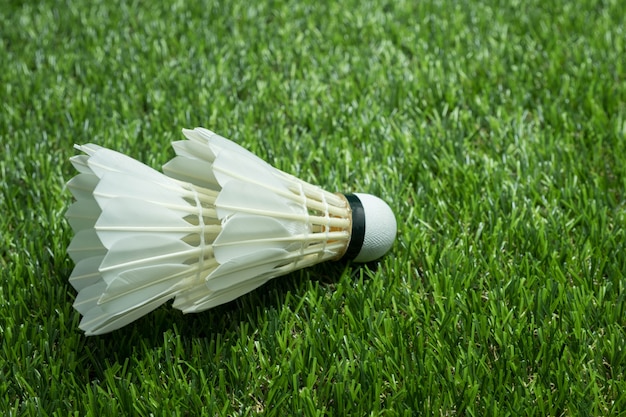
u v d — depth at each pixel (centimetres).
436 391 35
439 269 40
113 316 34
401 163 47
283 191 36
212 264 35
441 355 36
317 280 40
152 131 49
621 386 35
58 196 45
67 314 38
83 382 36
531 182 45
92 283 37
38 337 37
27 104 53
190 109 51
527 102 51
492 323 37
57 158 48
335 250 38
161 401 35
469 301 39
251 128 49
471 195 44
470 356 36
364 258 39
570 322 37
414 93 52
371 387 35
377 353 37
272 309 38
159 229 34
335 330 38
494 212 43
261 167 36
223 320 38
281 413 34
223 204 34
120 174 34
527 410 34
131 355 37
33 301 39
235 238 34
